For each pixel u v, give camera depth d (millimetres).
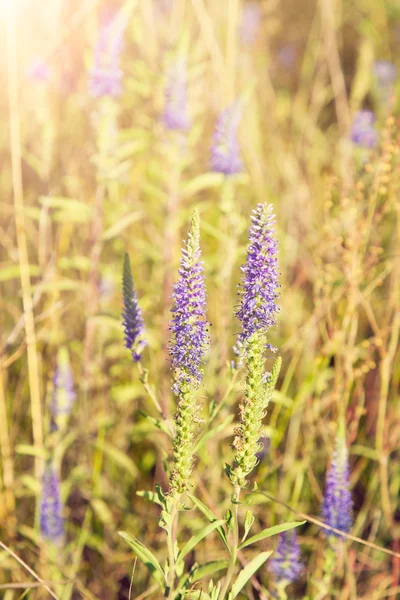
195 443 529
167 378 747
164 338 764
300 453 766
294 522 489
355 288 685
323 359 708
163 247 796
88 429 766
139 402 849
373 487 730
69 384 699
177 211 774
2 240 836
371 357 765
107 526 739
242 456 488
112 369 792
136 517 746
